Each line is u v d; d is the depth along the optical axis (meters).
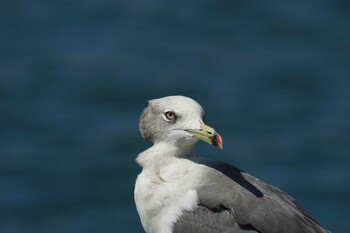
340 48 39.53
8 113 33.53
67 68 37.31
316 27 41.91
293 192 27.72
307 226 12.34
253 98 34.44
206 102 34.16
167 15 43.47
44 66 37.62
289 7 44.12
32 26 42.53
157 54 38.88
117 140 31.41
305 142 30.67
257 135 31.42
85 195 28.19
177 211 12.73
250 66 37.50
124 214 27.08
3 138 31.84
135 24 42.41
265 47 39.97
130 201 27.86
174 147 13.06
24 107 34.06
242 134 31.53
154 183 12.95
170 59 38.41
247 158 29.56
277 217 12.23
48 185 28.67
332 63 37.91
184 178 12.85
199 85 35.66
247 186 12.62
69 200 27.88
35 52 39.41
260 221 12.21
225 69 37.28
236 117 32.72
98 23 42.62
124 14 43.53
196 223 12.57
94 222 26.69
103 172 29.47
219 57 38.62
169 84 35.72
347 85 35.59
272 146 30.52
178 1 45.09
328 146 30.41
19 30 42.06
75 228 26.38
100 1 45.19
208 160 13.17
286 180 28.39
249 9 44.00
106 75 36.44
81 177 29.20
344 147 30.31
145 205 12.96
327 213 26.59
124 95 34.91
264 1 44.69
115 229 26.28
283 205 12.41
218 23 42.78
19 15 43.88
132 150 30.84
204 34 41.53
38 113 33.62
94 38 40.84
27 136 31.98
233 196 12.47
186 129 12.90
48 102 34.53
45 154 30.59
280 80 36.12
